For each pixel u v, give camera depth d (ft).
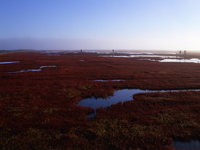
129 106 29.55
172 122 22.43
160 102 31.78
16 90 40.16
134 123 22.17
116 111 27.14
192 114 24.98
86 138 18.44
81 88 43.73
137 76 64.23
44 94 36.96
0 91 38.83
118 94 40.09
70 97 35.24
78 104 32.01
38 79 57.36
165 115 24.79
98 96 37.58
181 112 25.96
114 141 17.56
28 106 28.55
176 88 44.70
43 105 29.30
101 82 52.85
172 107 28.76
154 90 44.04
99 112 26.76
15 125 20.89
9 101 31.53
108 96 37.86
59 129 20.40
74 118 23.99
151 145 16.90
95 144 16.90
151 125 21.47
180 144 17.81
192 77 60.59
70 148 15.90
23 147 15.93
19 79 56.24
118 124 21.89
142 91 43.06
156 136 18.53
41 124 21.35
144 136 18.62
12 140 17.28
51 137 18.24
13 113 25.36
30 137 17.97
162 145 17.06
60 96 35.63
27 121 22.47
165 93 38.40
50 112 26.14
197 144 17.84
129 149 16.20
